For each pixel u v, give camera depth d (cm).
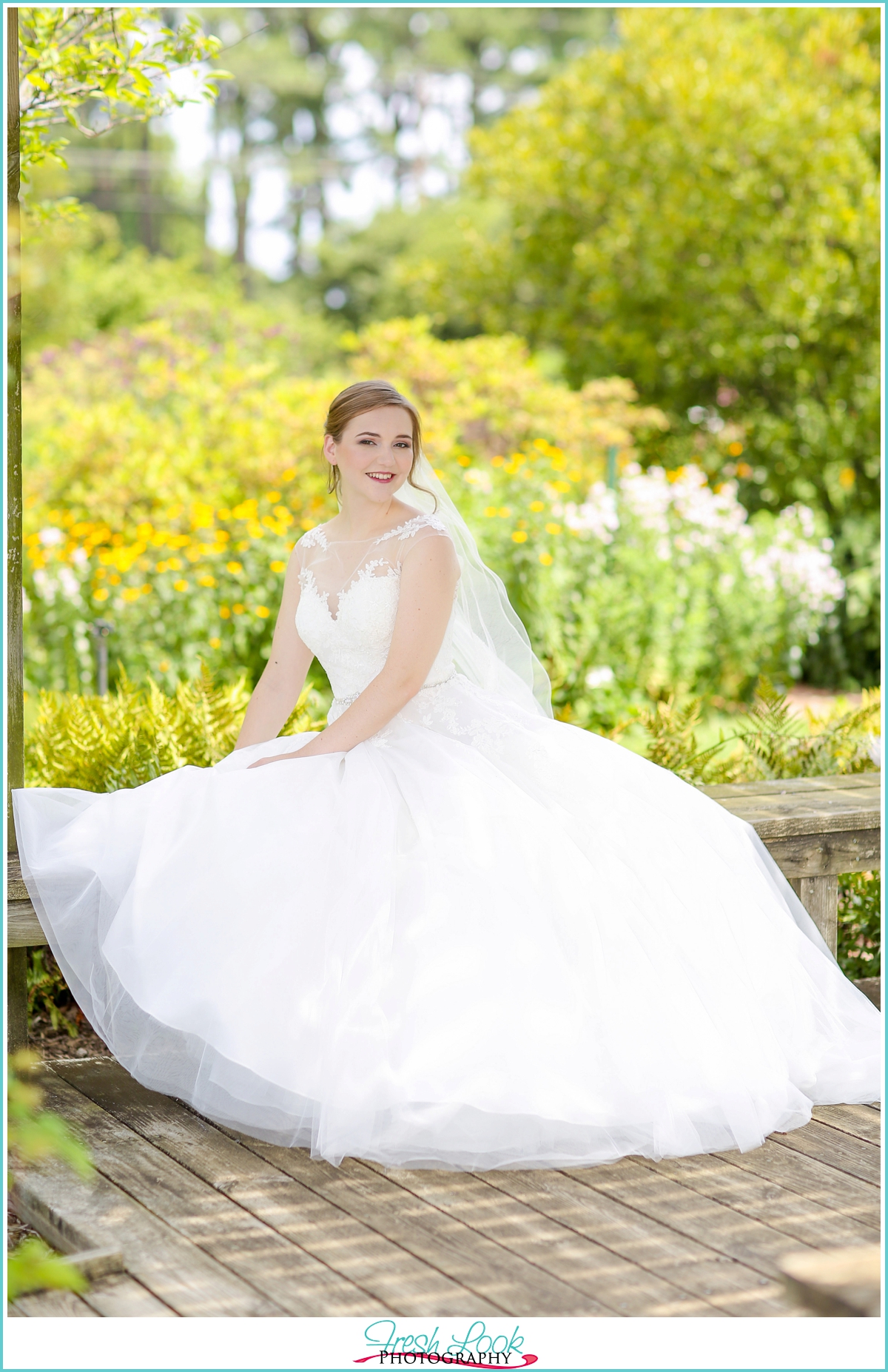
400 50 2986
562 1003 293
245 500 788
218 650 656
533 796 329
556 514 773
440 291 1430
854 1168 292
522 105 1373
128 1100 325
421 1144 284
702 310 1140
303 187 2972
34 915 321
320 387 961
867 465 1054
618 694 699
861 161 1040
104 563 645
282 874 299
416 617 327
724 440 1152
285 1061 285
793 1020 331
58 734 452
